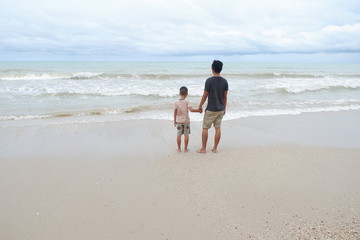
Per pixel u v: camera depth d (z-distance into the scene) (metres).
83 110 8.48
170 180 3.77
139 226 2.70
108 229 2.65
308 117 8.08
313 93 13.05
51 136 5.84
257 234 2.57
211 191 3.45
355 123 7.46
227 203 3.16
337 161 4.54
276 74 20.23
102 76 16.92
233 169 4.15
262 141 5.68
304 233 2.57
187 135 4.88
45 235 2.55
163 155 4.79
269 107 9.57
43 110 8.38
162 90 12.13
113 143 5.46
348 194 3.37
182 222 2.78
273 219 2.83
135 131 6.33
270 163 4.41
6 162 4.38
